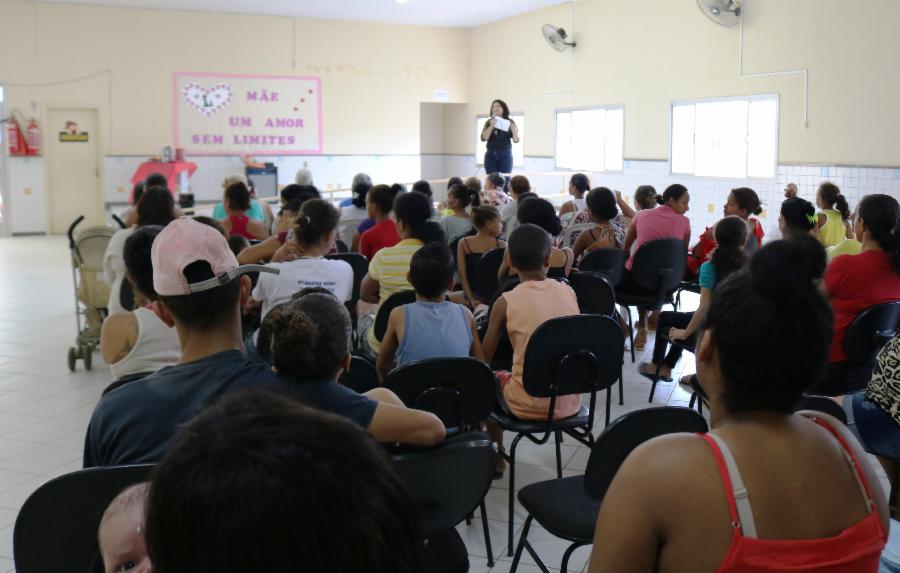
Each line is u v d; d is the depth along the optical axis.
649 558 1.04
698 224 9.62
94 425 1.57
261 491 0.53
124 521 0.83
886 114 7.32
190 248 1.60
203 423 0.59
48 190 12.46
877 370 2.54
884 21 7.28
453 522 1.85
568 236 5.68
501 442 3.43
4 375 5.11
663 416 2.05
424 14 12.91
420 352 2.94
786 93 8.30
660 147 10.17
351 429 0.60
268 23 12.96
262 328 1.98
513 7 12.23
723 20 8.80
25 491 3.38
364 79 13.67
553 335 2.85
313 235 3.42
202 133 12.79
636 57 10.44
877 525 1.06
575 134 11.84
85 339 5.16
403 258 3.93
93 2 11.95
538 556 2.54
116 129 12.38
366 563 0.54
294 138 13.33
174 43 12.48
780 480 1.02
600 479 2.08
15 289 8.12
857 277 3.20
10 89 11.98
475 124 14.30
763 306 1.07
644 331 5.54
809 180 8.12
